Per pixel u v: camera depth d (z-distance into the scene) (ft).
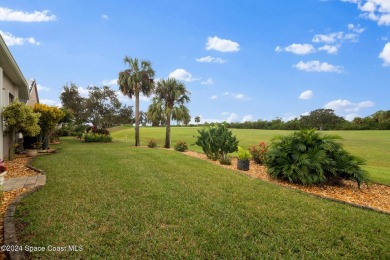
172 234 10.87
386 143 72.90
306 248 10.27
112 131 148.15
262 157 33.37
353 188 21.62
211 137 35.88
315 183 22.06
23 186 17.78
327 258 9.57
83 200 14.84
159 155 36.76
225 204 15.16
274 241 10.69
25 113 29.68
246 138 84.02
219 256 9.40
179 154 39.81
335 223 12.96
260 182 21.70
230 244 10.24
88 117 123.34
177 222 12.18
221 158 34.30
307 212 14.39
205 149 36.99
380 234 11.85
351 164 21.42
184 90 58.95
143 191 17.17
